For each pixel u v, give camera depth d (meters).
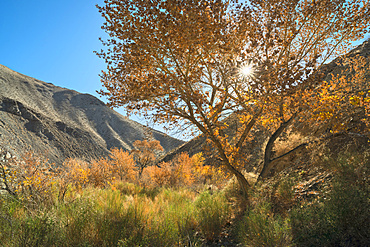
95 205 5.15
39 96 185.00
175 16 6.12
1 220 3.91
